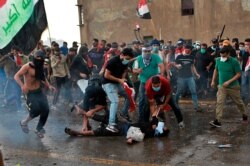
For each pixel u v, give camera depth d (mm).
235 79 7789
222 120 8430
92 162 5750
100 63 12539
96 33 26828
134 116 9266
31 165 5746
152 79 7113
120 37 26031
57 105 11266
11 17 5930
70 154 6207
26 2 6016
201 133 7355
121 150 6336
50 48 11586
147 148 6410
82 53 11781
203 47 11656
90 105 7586
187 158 5797
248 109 9664
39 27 6172
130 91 7859
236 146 6352
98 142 6891
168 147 6430
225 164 5465
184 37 24125
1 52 5992
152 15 24844
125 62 7316
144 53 8039
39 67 7297
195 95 9555
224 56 7793
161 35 24672
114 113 7336
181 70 9516
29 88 7297
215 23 23266
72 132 7395
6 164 5820
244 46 11539
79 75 10945
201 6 23562
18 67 10664
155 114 7270
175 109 7789
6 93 10859
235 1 22766
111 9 26234
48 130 8016
